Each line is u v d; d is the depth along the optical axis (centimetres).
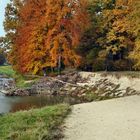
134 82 4388
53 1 5091
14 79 5859
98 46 5622
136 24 3041
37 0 5341
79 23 5166
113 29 5297
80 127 1856
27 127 1759
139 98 2897
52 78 4903
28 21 5362
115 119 2044
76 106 2552
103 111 2314
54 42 5038
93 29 5509
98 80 4678
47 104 3441
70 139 1628
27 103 3538
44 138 1588
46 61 5153
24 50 5262
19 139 1541
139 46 3141
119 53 5675
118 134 1709
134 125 1883
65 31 5106
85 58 5562
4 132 1680
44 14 5234
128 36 5303
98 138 1645
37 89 4484
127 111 2300
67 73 5131
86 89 4366
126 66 5572
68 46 5100
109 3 5525
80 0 5191
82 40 5522
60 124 1919
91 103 2694
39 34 5141
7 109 3142
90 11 5616
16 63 5653
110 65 5591
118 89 4231
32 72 5219
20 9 5725
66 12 5072
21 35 5409
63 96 4144
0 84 5269
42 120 1936
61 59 5181
